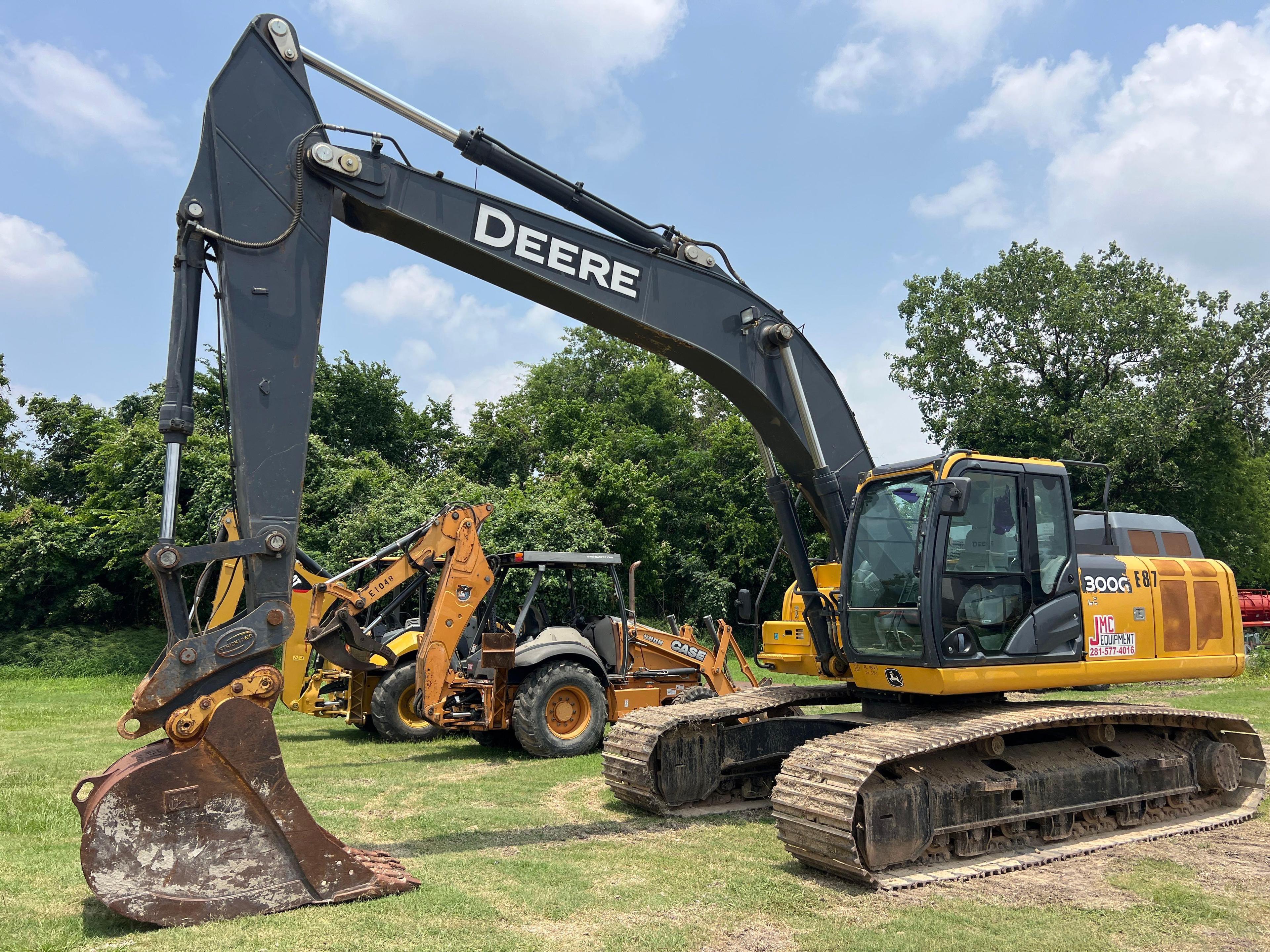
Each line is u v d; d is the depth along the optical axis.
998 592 6.49
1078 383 26.97
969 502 6.48
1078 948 4.36
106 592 24.77
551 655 10.02
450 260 5.86
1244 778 7.86
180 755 4.45
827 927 4.62
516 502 21.67
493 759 9.80
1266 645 21.66
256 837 4.59
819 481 6.93
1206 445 26.80
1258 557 29.80
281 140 5.33
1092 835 6.74
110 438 27.19
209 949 4.01
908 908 4.97
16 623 24.39
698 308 6.45
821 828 5.26
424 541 9.29
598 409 34.38
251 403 5.08
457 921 4.52
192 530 21.20
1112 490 25.75
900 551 6.57
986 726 5.99
